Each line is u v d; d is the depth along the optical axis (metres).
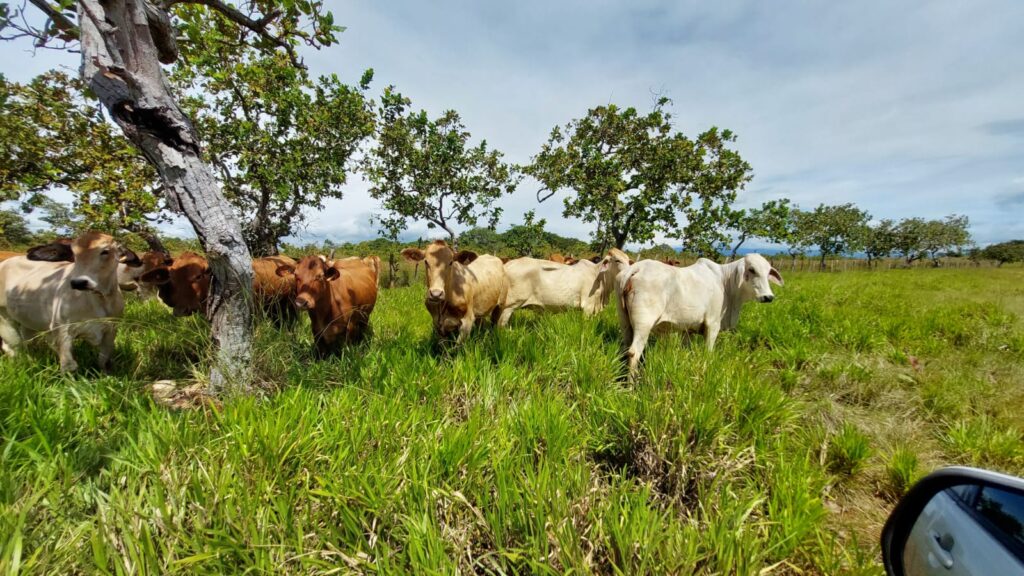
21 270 4.05
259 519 1.72
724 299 4.82
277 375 3.33
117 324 3.91
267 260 5.70
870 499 2.56
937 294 12.18
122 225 7.93
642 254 19.72
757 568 1.69
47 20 2.87
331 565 1.62
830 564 1.78
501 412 2.80
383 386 3.24
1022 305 9.61
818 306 8.09
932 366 4.79
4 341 4.38
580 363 3.79
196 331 3.93
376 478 1.92
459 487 2.09
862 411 3.73
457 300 4.70
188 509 1.79
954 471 1.29
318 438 2.24
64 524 1.69
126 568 1.45
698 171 13.38
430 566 1.55
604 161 12.66
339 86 10.48
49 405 2.71
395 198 13.62
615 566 1.58
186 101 9.54
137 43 2.71
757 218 18.28
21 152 7.39
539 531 1.71
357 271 5.56
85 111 8.05
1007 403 3.79
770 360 4.86
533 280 6.37
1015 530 1.04
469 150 14.17
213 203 2.99
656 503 2.35
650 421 2.69
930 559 1.32
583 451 2.61
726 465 2.39
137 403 2.62
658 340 4.63
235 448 2.11
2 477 1.80
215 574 1.47
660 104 12.70
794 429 3.08
